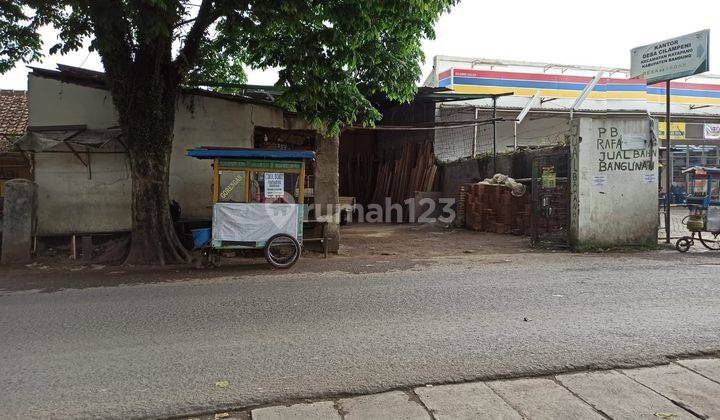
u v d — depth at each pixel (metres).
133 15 8.23
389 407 3.70
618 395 3.87
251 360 4.59
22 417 3.56
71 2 8.73
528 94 23.45
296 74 9.73
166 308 6.49
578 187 11.52
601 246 11.70
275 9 8.49
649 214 11.80
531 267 9.38
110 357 4.70
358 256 11.29
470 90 23.02
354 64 9.56
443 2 9.28
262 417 3.56
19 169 14.20
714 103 25.70
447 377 4.19
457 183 20.56
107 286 8.09
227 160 9.62
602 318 5.80
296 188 9.88
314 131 13.27
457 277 8.44
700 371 4.31
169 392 3.94
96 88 11.72
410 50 10.77
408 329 5.45
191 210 12.35
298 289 7.61
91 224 11.83
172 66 10.25
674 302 6.51
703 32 11.27
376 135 26.03
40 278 8.91
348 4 8.56
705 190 11.43
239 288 7.75
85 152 11.70
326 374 4.26
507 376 4.21
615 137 11.60
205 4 9.62
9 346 5.04
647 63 12.41
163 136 10.30
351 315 6.05
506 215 15.73
